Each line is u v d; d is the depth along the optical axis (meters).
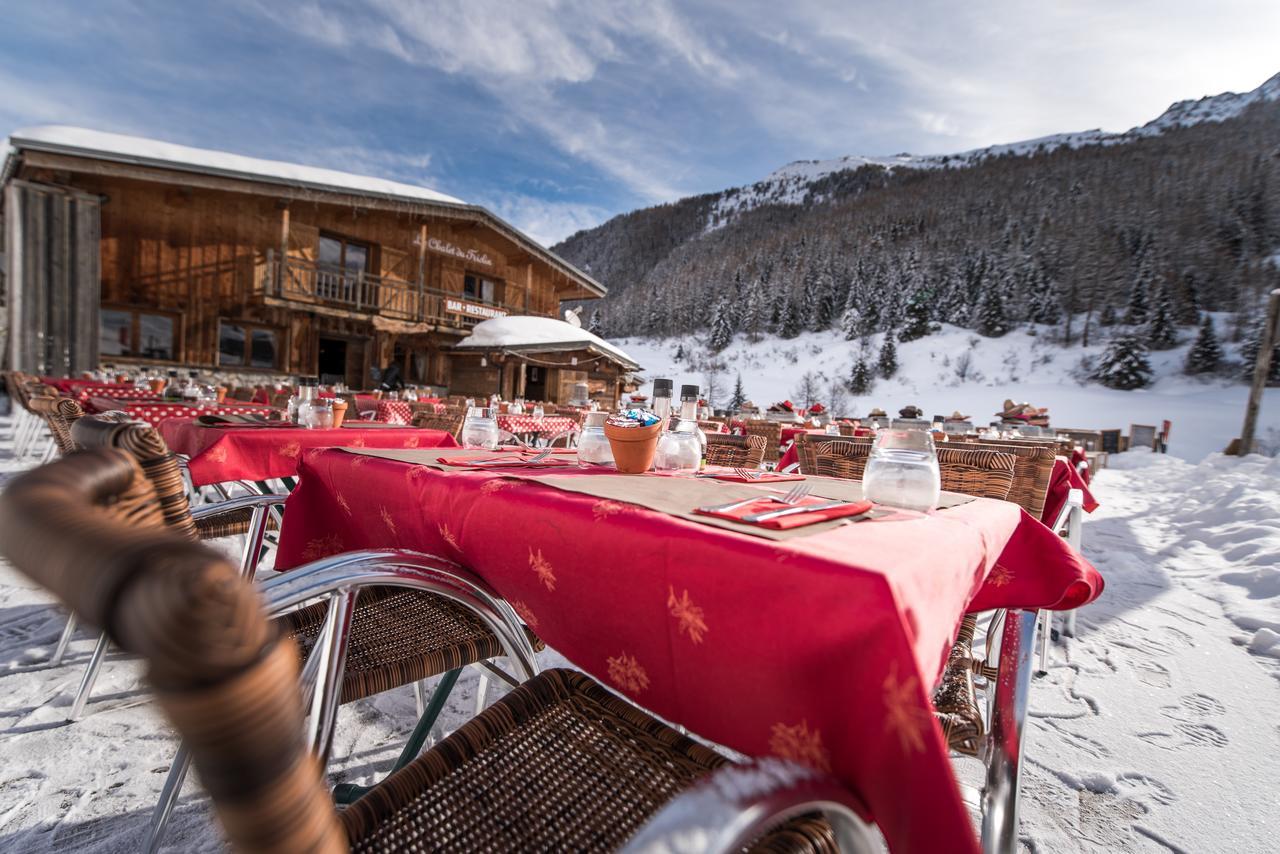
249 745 0.25
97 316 10.51
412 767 0.80
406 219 15.18
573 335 15.60
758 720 0.65
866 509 0.90
